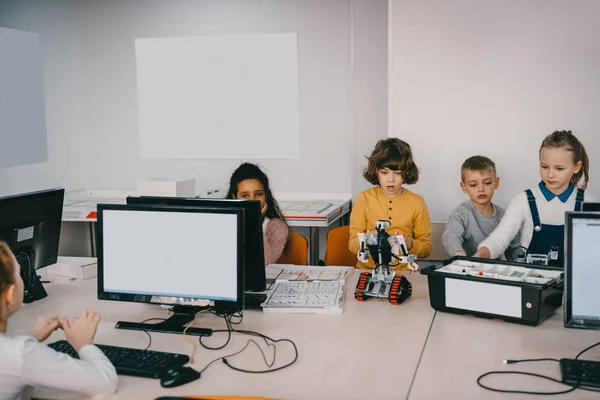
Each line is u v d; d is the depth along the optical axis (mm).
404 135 3385
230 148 4609
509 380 1438
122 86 4703
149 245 1821
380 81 4090
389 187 2715
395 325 1845
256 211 1962
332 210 3904
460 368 1512
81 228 4445
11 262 1409
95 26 4684
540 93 3195
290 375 1489
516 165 3271
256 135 4555
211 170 4648
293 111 4473
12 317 2002
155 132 4703
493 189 2814
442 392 1379
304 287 2186
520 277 1886
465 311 1906
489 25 3207
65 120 4562
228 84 4547
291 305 1992
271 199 2717
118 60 4680
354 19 4062
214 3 4488
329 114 4402
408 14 3291
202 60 4559
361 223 2844
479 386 1407
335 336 1760
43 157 4211
